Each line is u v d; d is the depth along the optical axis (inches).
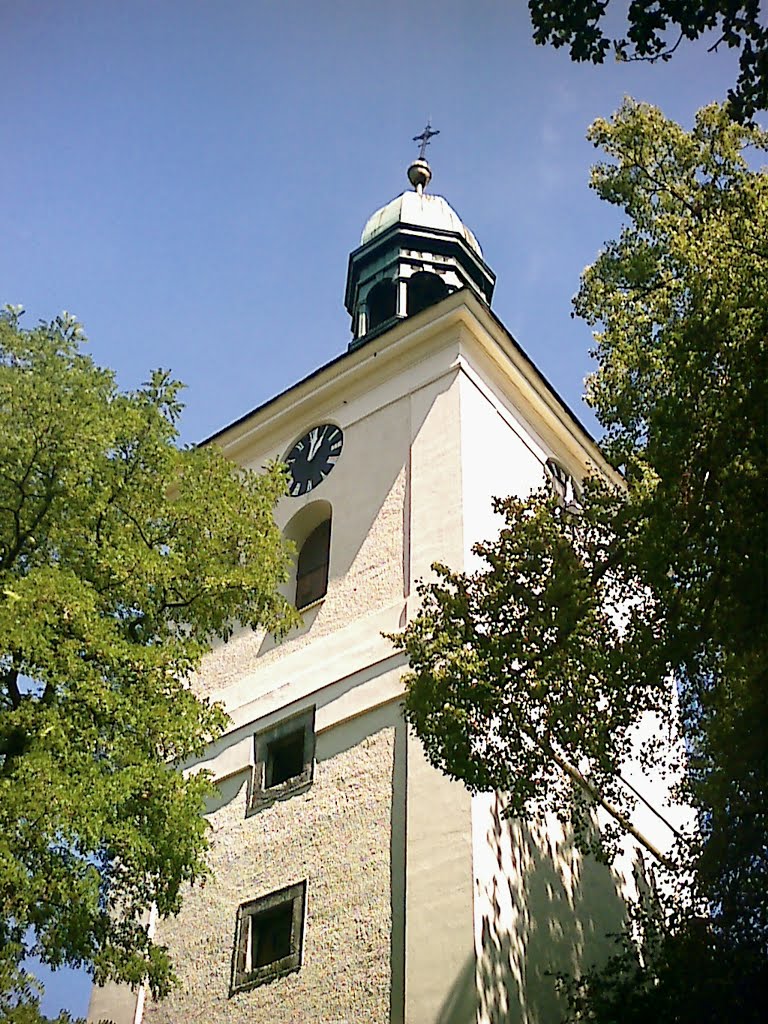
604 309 903.1
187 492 698.8
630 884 902.4
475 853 741.9
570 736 641.0
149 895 585.9
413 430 1023.0
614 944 828.0
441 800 776.9
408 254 1283.2
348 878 794.2
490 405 1046.4
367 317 1270.9
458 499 935.7
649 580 629.9
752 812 663.8
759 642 595.2
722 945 660.1
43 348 658.2
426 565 916.6
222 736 960.3
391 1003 716.0
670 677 751.1
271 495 745.0
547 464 1096.2
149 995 853.8
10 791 510.3
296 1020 753.0
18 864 497.4
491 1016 684.1
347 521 1011.9
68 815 512.4
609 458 768.9
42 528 623.8
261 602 688.4
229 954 824.9
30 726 545.6
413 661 674.8
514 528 687.1
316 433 1113.4
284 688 946.7
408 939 730.2
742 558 585.9
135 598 627.8
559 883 810.2
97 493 645.9
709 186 926.4
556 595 645.3
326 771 865.5
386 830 796.0
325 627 958.4
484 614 672.4
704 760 714.2
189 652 625.3
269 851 856.9
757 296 629.9
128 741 570.9
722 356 626.8
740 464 592.1
